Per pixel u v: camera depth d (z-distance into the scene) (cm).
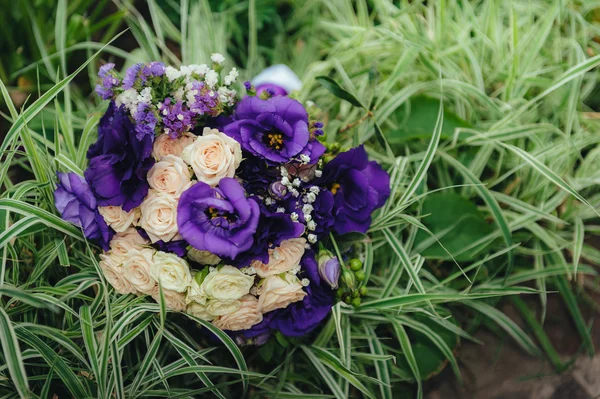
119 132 73
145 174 74
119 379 76
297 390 86
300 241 76
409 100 95
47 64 94
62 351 82
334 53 101
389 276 89
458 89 94
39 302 73
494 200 86
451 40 100
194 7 99
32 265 84
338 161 77
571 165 94
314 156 76
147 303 78
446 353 85
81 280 79
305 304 79
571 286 92
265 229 74
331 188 80
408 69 98
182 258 77
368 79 92
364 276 80
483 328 92
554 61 98
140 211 75
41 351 77
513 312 92
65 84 79
